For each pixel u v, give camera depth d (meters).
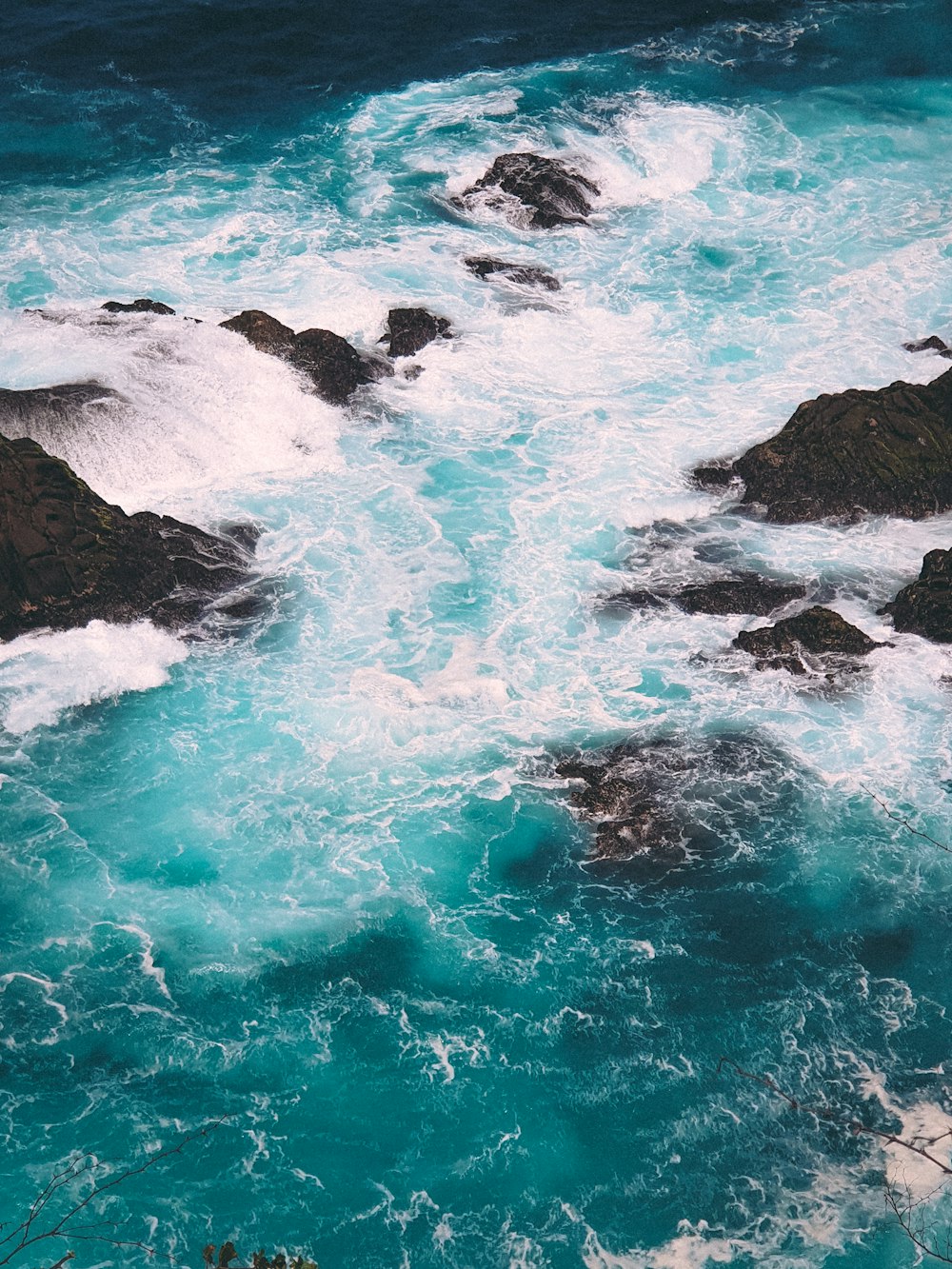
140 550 35.00
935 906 28.39
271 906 28.20
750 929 27.98
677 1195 23.64
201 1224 23.11
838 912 28.31
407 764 31.19
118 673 33.00
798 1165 24.06
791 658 33.50
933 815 30.05
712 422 41.44
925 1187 23.61
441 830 29.77
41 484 34.28
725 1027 26.20
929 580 34.34
